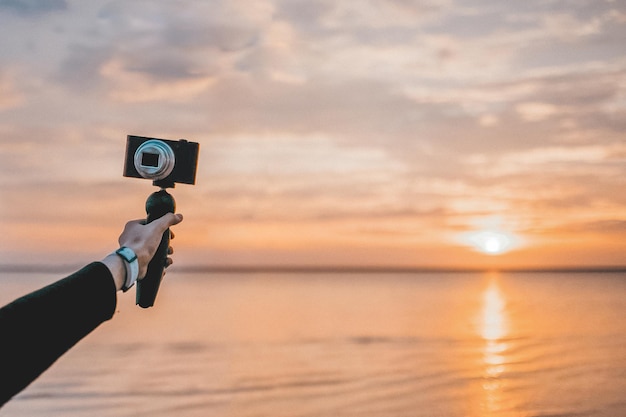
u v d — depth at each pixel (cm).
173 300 5894
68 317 69
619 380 1825
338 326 3406
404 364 2188
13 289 6644
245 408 1514
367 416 1434
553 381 1839
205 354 2398
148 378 1895
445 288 8988
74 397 1616
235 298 6291
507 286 9662
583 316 4091
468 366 2141
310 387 1769
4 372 60
